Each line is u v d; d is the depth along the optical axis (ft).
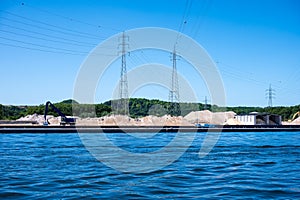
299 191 50.57
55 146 124.77
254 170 71.05
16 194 48.11
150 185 54.75
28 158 89.25
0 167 73.36
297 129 262.47
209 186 54.08
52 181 57.77
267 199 45.57
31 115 354.95
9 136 183.11
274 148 123.24
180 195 47.78
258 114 305.53
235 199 45.42
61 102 323.57
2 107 405.59
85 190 51.03
